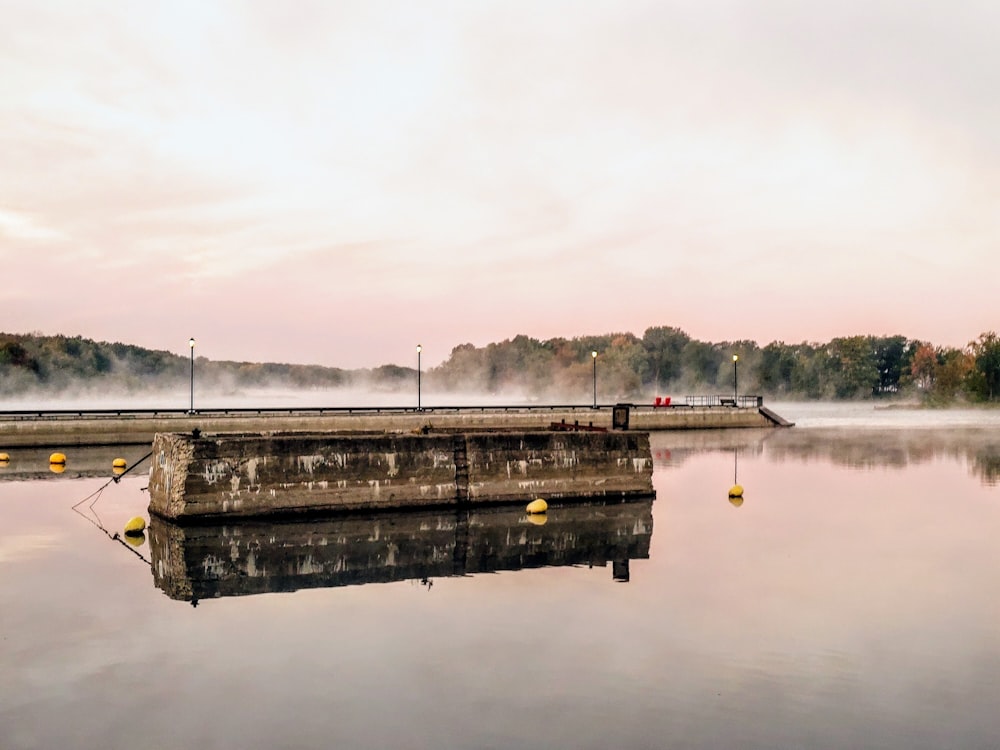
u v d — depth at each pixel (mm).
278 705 15000
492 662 17188
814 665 17062
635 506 37688
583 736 13805
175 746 13398
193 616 20406
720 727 14172
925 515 35125
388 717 14508
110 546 28344
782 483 45750
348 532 31156
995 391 182250
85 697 15344
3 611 20609
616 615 20531
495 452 36875
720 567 25766
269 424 64500
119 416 64062
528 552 28125
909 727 14203
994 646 18234
